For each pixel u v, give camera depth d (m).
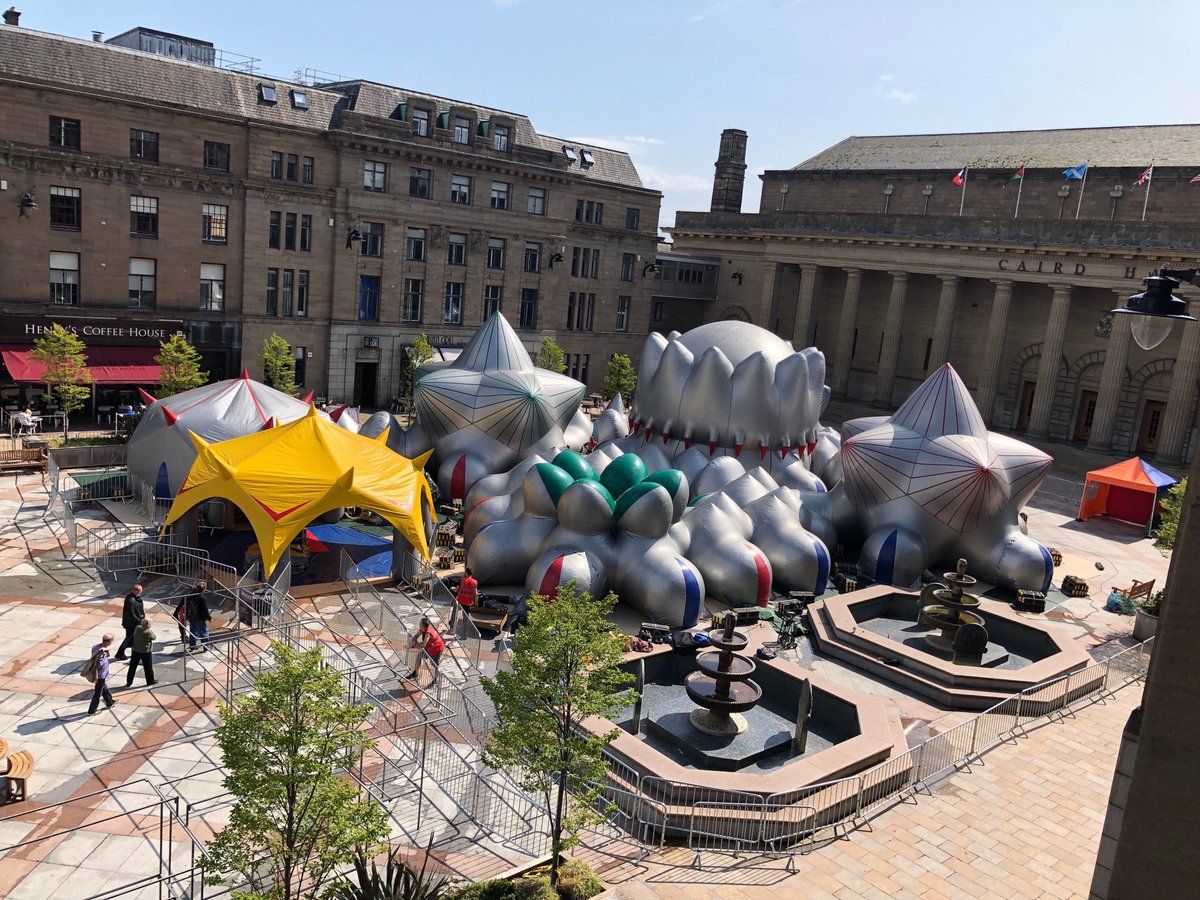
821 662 28.28
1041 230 66.81
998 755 23.03
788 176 90.12
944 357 73.00
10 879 15.61
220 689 22.88
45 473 41.88
